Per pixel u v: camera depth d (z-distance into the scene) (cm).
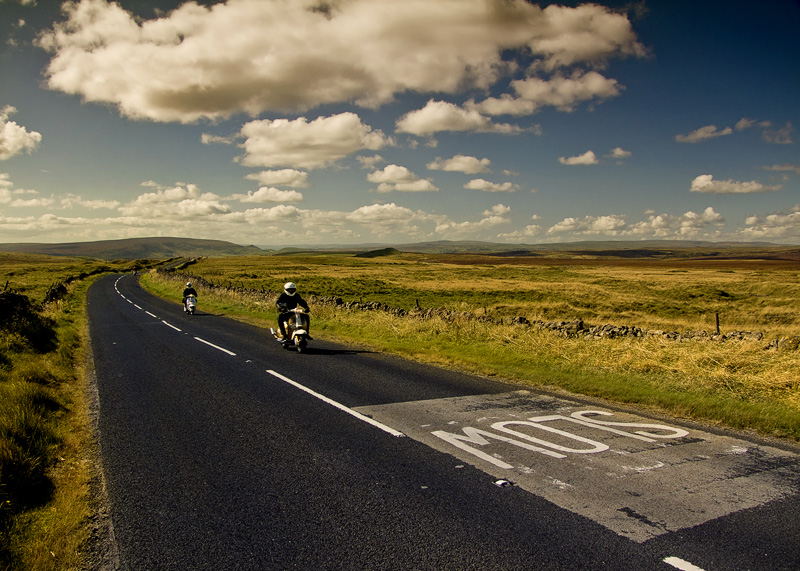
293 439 586
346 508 411
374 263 12988
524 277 7394
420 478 467
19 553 355
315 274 7819
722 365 912
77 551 358
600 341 1179
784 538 350
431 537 362
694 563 321
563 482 452
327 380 901
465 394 789
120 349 1302
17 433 554
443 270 9312
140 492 452
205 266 10512
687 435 580
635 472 471
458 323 1465
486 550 343
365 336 1491
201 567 333
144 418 684
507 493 431
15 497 434
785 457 506
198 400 774
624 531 363
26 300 1438
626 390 771
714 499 412
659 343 1109
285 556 344
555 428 611
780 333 2381
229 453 545
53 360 1065
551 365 1005
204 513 409
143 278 6569
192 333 1617
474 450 538
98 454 550
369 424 636
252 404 745
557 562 327
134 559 345
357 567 327
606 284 5934
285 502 425
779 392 770
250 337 1517
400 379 904
